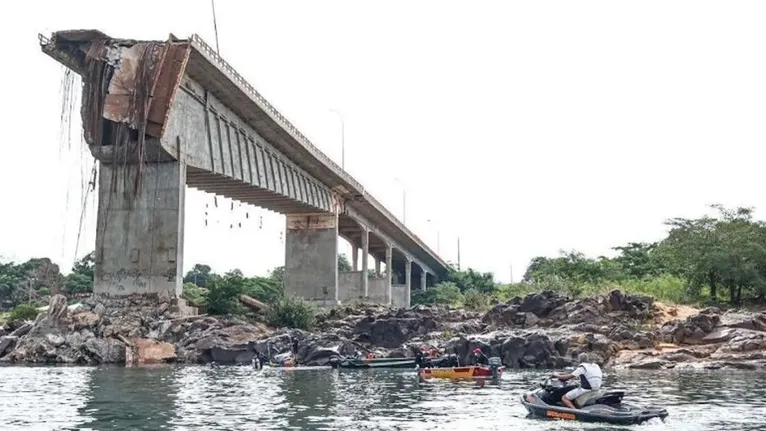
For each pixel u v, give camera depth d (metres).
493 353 47.00
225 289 60.50
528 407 24.03
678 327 49.41
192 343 51.91
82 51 55.69
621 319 54.19
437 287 143.38
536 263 136.25
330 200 93.62
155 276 55.12
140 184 55.53
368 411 24.83
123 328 52.84
